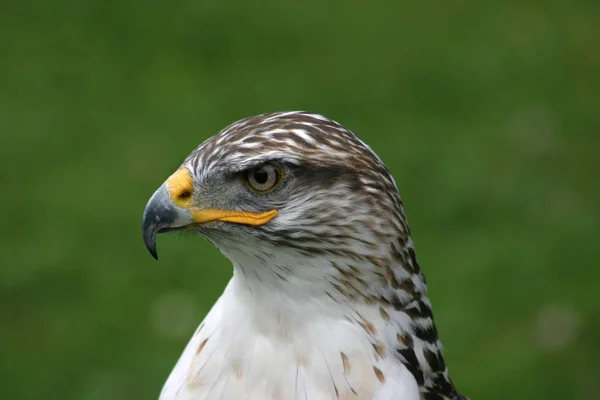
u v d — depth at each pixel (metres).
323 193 5.27
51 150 14.64
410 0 18.81
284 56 16.95
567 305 11.66
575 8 18.45
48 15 18.06
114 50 17.14
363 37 17.50
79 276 12.38
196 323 11.54
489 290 11.95
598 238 12.66
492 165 14.08
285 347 5.38
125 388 10.87
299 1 18.48
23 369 11.10
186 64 16.78
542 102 15.65
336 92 15.91
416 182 13.76
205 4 18.19
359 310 5.38
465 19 18.06
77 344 11.42
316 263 5.32
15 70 16.61
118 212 13.36
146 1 18.30
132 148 14.60
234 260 5.53
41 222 13.23
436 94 15.89
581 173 13.99
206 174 5.38
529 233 12.82
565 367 10.90
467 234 12.90
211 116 15.31
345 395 5.31
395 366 5.40
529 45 17.23
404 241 5.49
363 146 5.41
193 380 5.52
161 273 12.38
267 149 5.24
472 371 10.92
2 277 12.36
